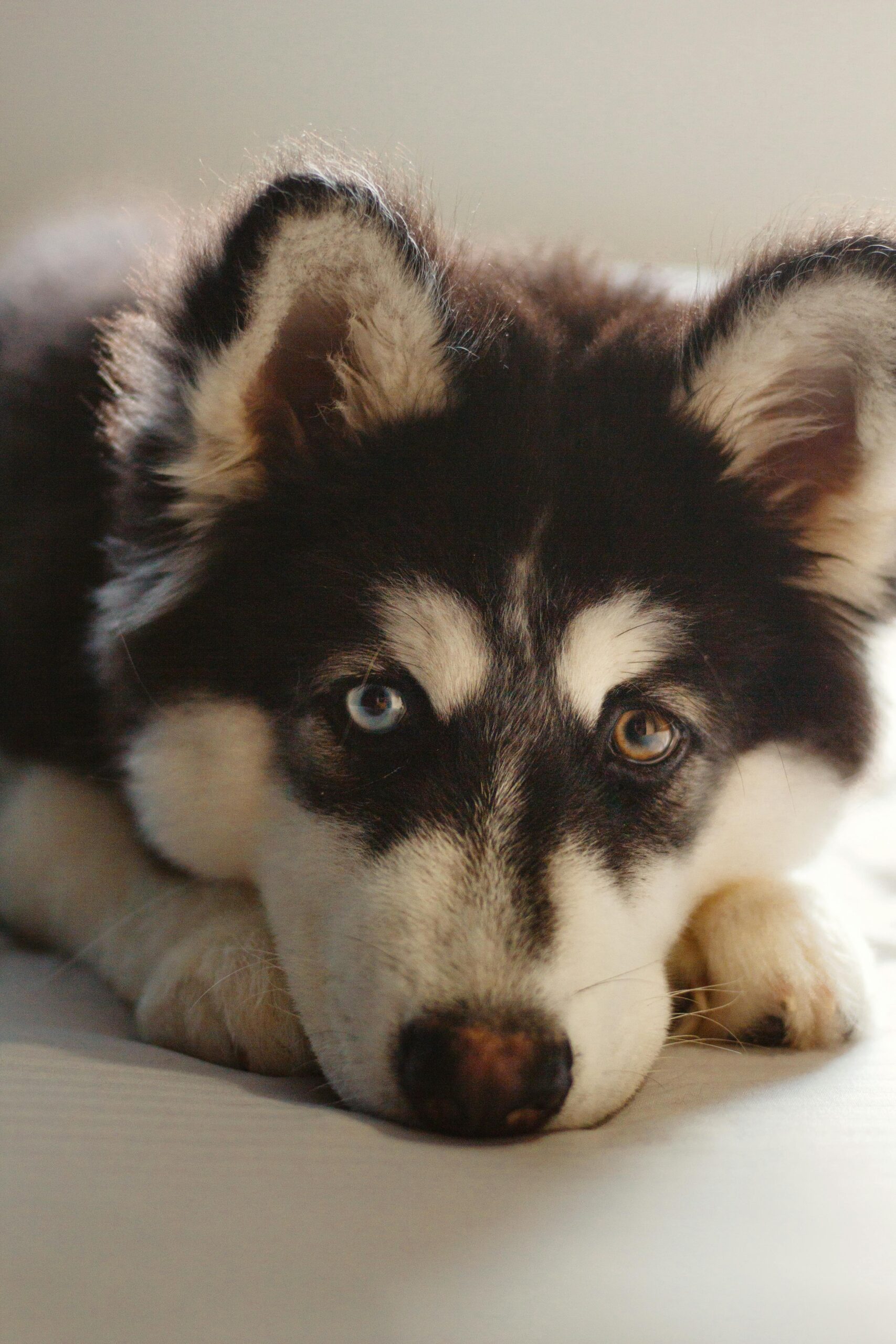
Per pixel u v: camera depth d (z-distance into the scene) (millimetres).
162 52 1161
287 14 1155
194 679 500
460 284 514
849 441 509
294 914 475
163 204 763
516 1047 425
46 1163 399
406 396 500
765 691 506
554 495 488
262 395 495
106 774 555
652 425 506
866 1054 483
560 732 472
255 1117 427
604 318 557
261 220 467
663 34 1144
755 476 518
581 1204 396
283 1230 382
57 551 566
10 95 1163
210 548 504
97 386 580
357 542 487
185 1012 470
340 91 1173
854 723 531
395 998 436
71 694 560
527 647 474
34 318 627
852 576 527
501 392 504
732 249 541
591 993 444
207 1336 353
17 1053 448
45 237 699
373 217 473
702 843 504
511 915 445
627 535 487
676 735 490
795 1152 421
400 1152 415
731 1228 389
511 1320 360
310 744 483
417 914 446
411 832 461
